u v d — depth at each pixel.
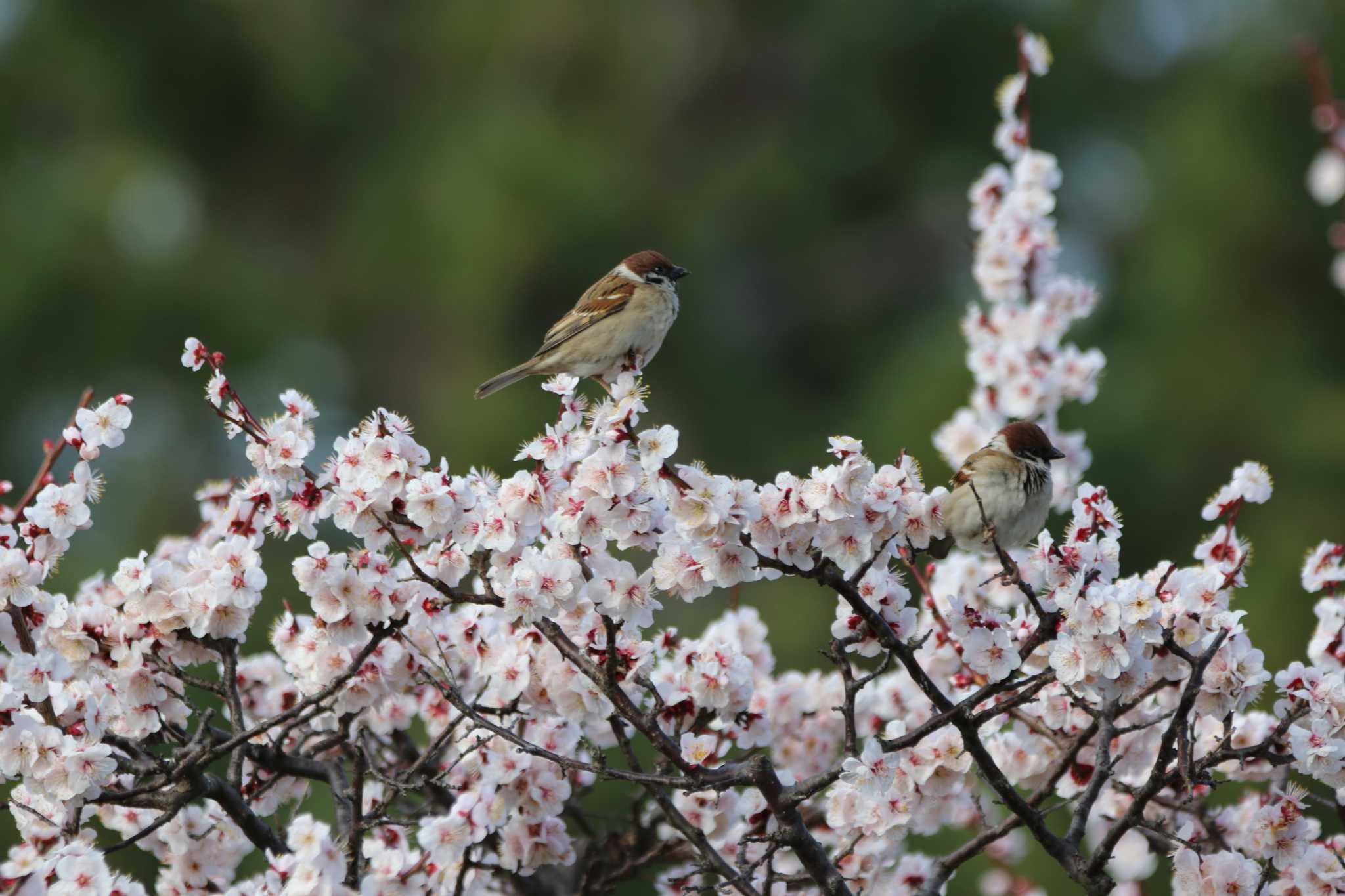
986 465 8.15
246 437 6.54
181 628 6.59
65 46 21.78
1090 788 6.40
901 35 24.52
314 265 22.67
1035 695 6.41
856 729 7.09
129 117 22.19
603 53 23.64
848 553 5.93
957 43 24.50
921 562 8.38
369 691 6.77
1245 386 19.34
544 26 23.55
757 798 7.08
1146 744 7.12
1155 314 20.41
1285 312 19.91
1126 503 19.50
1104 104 25.03
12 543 6.47
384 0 24.83
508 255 20.36
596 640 6.52
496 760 6.74
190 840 7.07
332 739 7.02
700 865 6.51
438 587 6.13
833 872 6.26
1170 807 7.00
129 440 20.44
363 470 6.09
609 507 5.92
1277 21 20.41
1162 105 23.31
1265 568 17.59
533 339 20.83
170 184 22.42
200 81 22.27
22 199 20.72
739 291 24.16
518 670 6.46
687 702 6.83
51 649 6.51
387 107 23.72
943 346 20.92
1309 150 19.81
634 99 23.75
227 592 6.33
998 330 9.56
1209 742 7.16
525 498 5.95
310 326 21.72
